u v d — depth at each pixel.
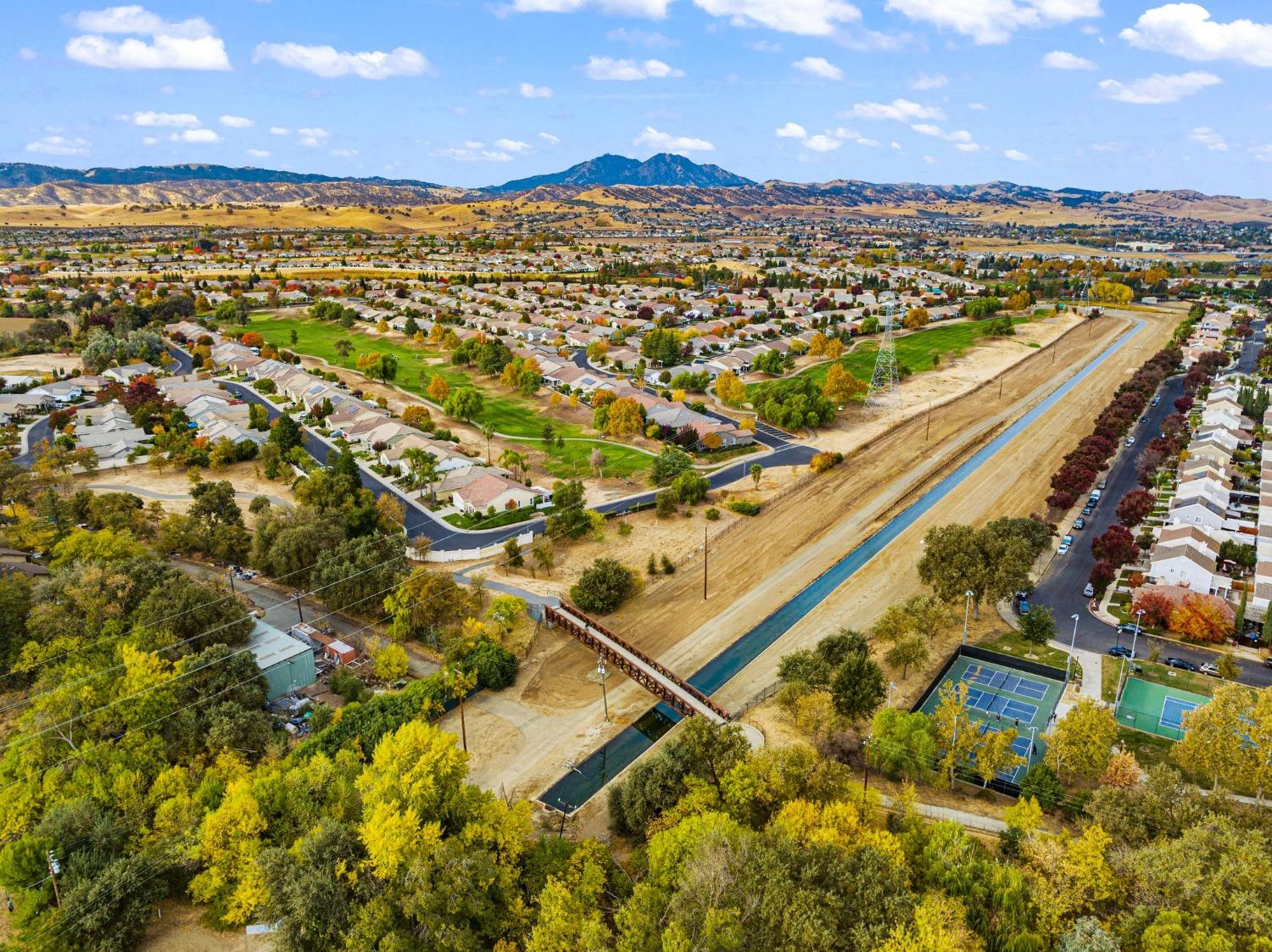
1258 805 69.69
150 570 96.94
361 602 106.44
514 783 79.38
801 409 186.50
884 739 76.38
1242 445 168.75
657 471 153.38
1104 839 57.88
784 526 136.50
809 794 68.06
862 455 169.38
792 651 101.06
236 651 88.25
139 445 173.75
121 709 77.62
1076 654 98.50
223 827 63.19
